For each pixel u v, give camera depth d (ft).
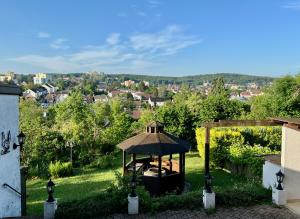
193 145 106.42
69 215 38.50
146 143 61.67
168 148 60.29
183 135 105.29
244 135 84.64
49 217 39.06
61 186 67.51
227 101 116.67
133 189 40.65
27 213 46.83
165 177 59.67
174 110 106.22
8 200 39.42
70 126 96.58
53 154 86.63
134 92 602.44
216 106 114.32
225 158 73.82
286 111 112.88
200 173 74.08
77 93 171.22
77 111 158.61
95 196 42.88
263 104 118.83
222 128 84.84
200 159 92.73
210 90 293.02
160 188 58.75
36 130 86.79
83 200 41.70
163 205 41.37
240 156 66.59
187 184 65.67
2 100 37.52
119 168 85.71
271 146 87.35
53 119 160.15
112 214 40.09
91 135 95.76
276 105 114.11
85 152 90.99
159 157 58.80
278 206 42.06
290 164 44.21
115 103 174.29
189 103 143.33
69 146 90.07
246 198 42.73
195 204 41.96
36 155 83.76
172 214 39.91
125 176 44.80
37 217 40.60
